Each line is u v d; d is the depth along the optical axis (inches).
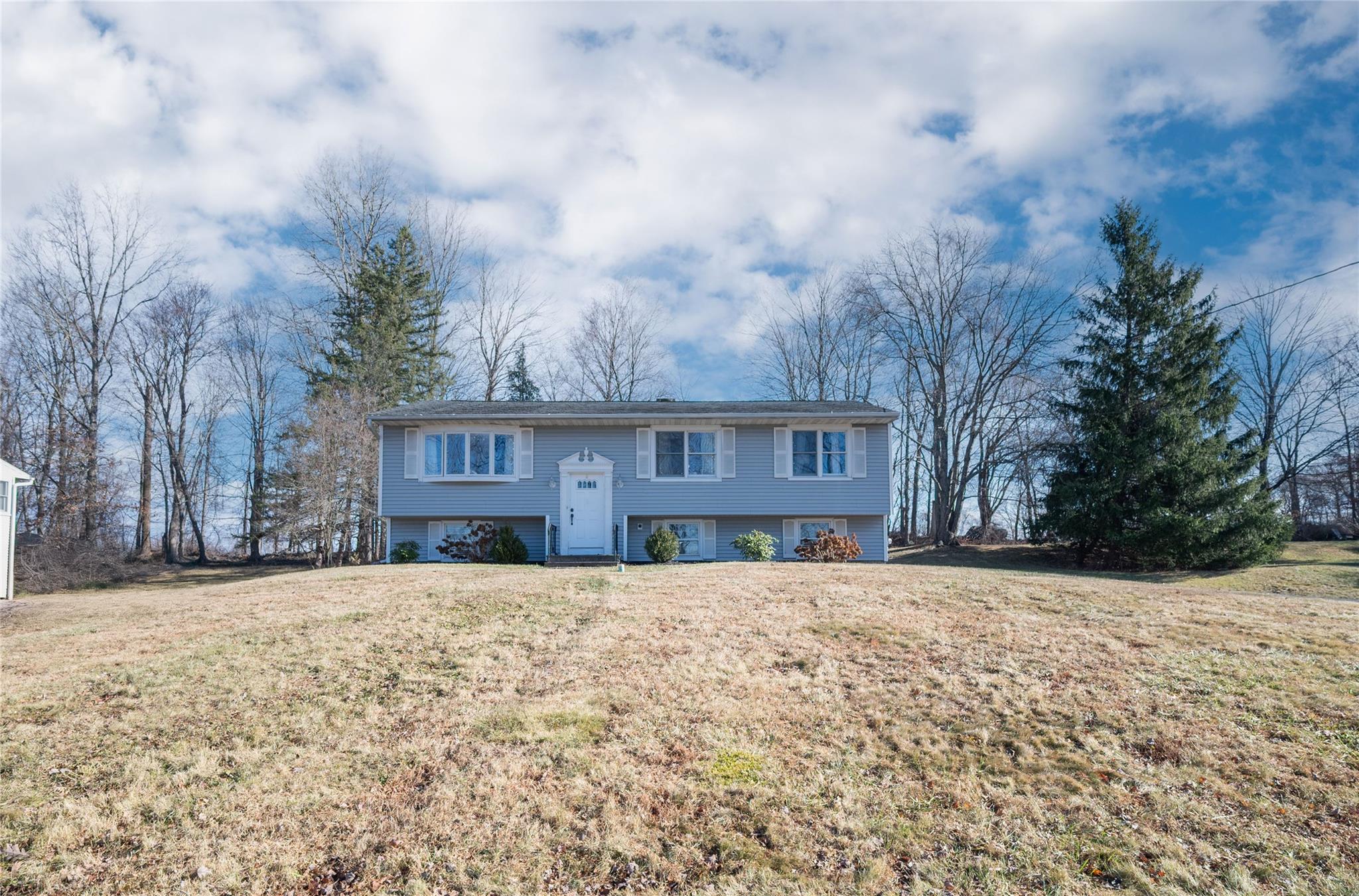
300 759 298.7
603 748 305.9
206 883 225.9
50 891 221.6
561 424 944.9
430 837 249.1
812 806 267.0
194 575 1365.7
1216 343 1032.2
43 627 546.3
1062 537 1074.1
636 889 225.8
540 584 621.3
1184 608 520.4
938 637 445.7
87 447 1316.4
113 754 302.0
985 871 233.5
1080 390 1084.5
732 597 555.2
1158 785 277.9
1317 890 221.3
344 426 1278.3
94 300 1464.1
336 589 629.0
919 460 1699.1
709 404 1039.6
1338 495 1456.7
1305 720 323.6
